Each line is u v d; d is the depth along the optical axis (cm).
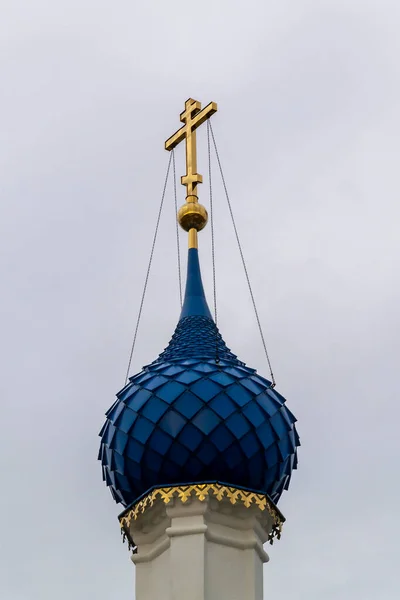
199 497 3122
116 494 3316
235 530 3169
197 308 3541
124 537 3256
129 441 3228
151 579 3173
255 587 3108
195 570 3064
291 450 3309
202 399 3212
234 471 3198
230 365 3338
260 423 3228
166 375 3281
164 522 3169
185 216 3666
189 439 3178
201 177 3719
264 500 3183
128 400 3275
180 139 3800
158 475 3200
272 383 3362
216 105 3738
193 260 3634
